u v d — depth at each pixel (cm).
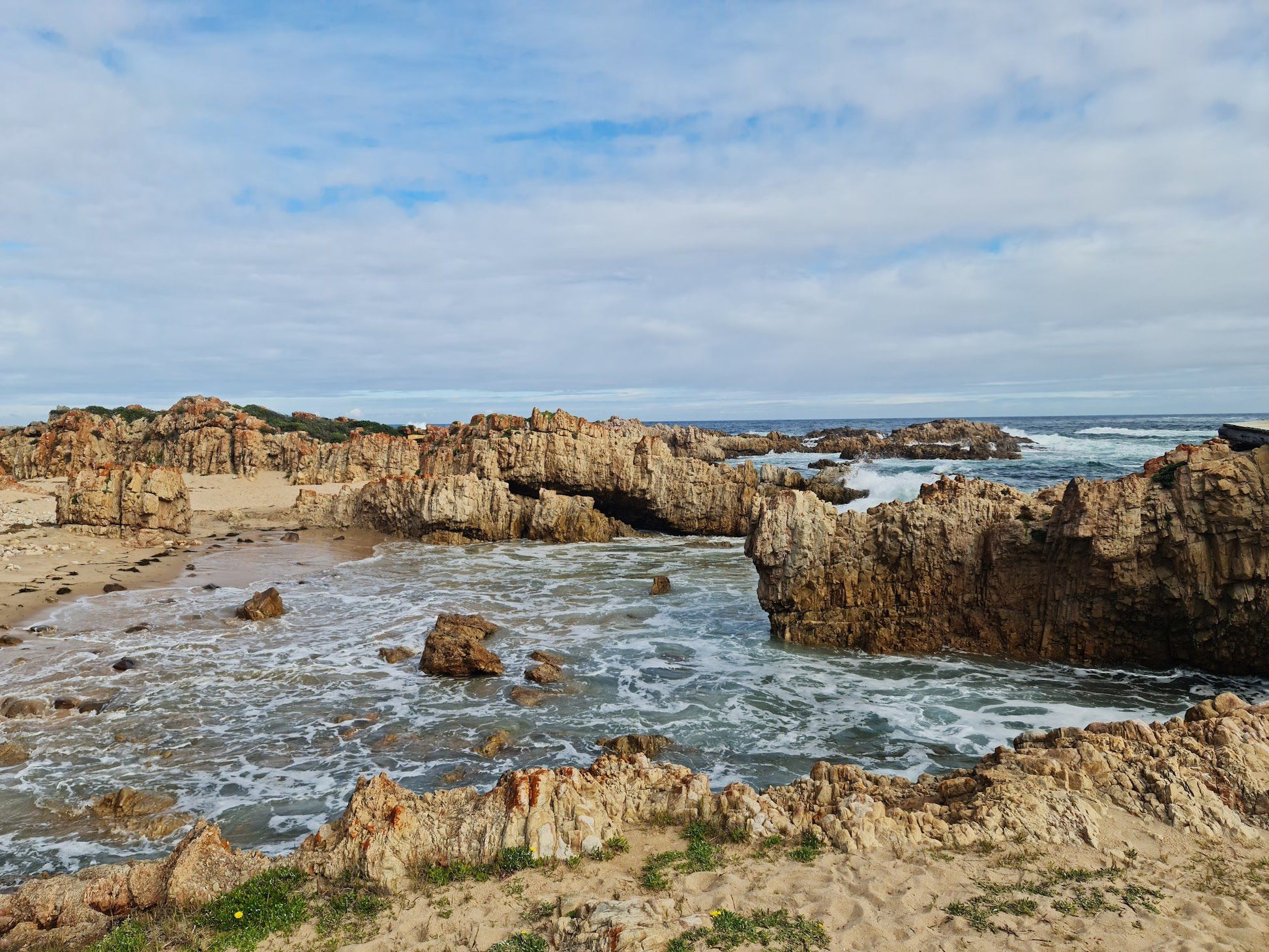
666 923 862
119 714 1872
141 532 4278
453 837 1091
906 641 2388
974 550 2320
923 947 823
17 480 6231
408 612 2906
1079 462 7762
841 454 10350
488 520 4753
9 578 3212
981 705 1911
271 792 1498
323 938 916
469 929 909
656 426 11919
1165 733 1241
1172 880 945
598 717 1877
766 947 827
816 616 2469
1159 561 2050
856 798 1160
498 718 1873
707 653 2389
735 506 4894
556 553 4281
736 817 1149
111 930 983
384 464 6850
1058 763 1198
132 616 2741
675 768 1325
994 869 985
